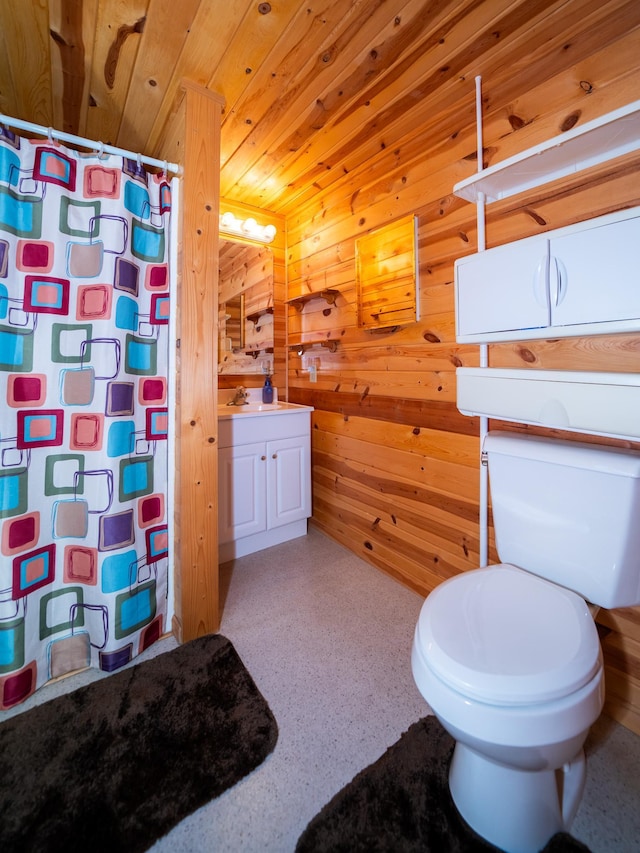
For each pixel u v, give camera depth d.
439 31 1.15
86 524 1.31
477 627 0.86
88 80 1.36
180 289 1.40
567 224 1.15
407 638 1.51
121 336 1.30
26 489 1.21
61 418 1.27
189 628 1.48
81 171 1.26
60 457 1.28
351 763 1.03
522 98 1.25
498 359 1.36
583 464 1.00
